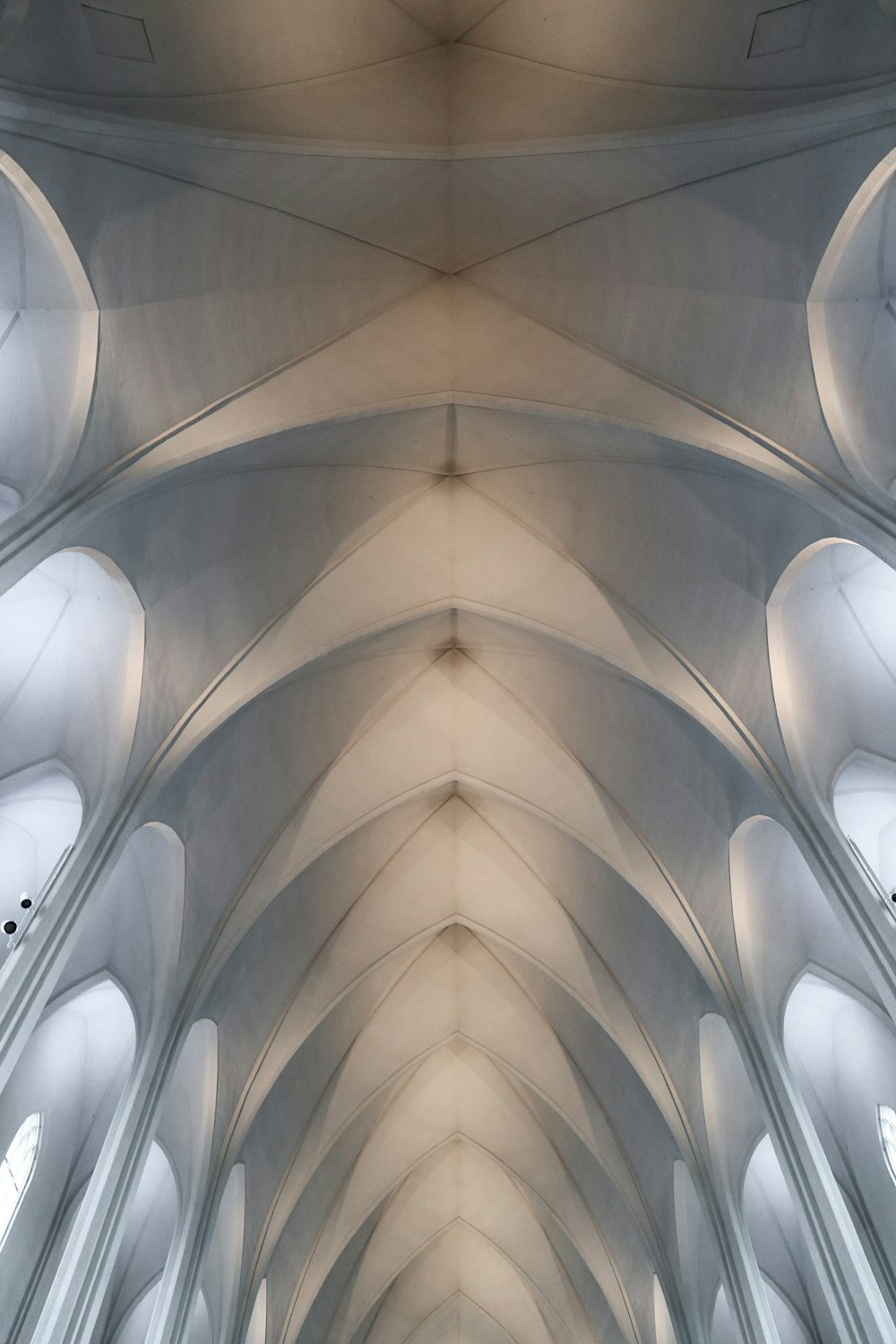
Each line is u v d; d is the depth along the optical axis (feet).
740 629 42.50
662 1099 55.98
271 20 33.73
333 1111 65.10
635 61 34.88
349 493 45.85
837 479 34.04
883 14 28.32
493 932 62.08
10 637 41.29
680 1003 54.70
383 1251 75.46
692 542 43.11
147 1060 43.96
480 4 36.73
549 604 48.16
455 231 40.24
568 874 58.34
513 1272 77.41
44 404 34.24
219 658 44.04
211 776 46.98
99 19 29.86
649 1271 65.51
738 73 32.83
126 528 37.70
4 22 25.02
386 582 48.39
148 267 34.83
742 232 35.12
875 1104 51.88
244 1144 59.00
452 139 36.91
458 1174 74.59
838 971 46.96
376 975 63.67
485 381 42.50
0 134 28.76
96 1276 38.32
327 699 51.26
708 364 37.93
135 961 46.62
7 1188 46.26
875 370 34.91
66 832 41.86
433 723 55.16
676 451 40.01
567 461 44.78
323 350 41.06
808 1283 59.00
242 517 42.86
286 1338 66.33
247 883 50.21
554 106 36.17
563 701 52.60
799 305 34.81
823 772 40.06
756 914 47.52
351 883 58.85
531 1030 65.87
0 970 33.91
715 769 46.50
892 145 29.71
